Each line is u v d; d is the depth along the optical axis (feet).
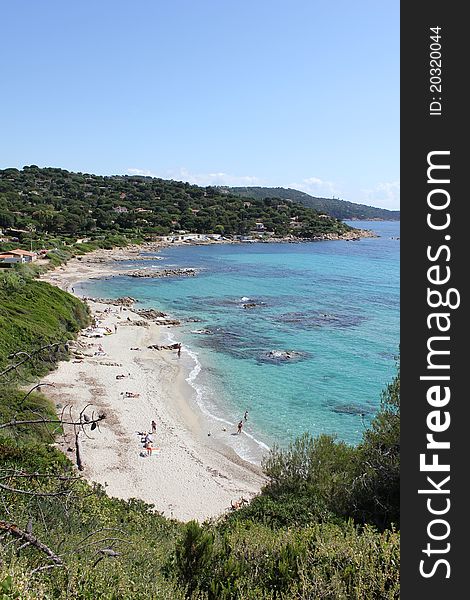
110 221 591.37
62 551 28.99
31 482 39.32
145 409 124.67
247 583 26.86
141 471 93.91
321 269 420.36
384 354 179.83
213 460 101.96
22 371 126.52
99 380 140.97
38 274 336.29
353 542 29.73
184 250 537.24
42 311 178.19
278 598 25.44
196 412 127.24
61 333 172.24
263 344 191.52
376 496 50.78
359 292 314.14
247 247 590.14
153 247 542.16
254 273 388.98
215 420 123.13
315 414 127.85
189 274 374.22
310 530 33.73
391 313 251.80
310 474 60.44
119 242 518.78
